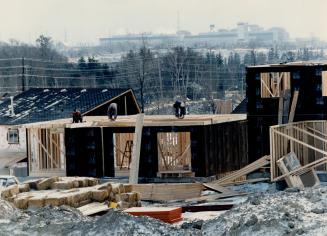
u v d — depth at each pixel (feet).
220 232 90.38
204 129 162.30
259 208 93.45
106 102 235.61
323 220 86.58
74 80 465.06
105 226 93.61
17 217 104.53
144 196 141.28
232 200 139.13
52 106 236.43
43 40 576.61
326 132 166.09
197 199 139.54
